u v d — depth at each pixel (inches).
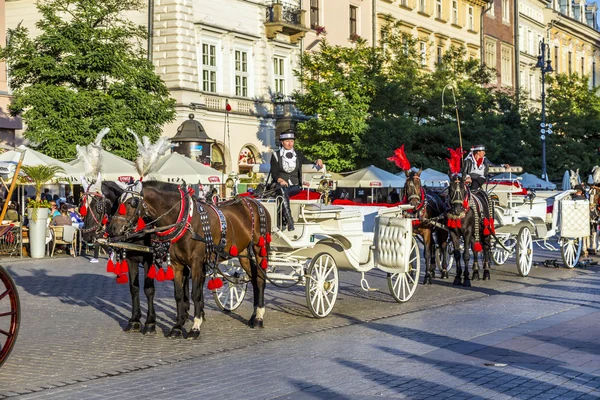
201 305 553.0
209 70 1772.9
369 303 712.4
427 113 1847.9
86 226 545.6
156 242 536.4
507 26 3154.5
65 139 1293.1
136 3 1425.9
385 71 1900.8
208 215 555.2
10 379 437.4
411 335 553.9
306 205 629.3
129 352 507.2
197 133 1524.4
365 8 2276.1
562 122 2357.3
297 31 1983.3
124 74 1342.3
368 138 1644.9
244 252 599.5
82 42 1321.4
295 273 666.2
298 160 650.2
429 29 2578.7
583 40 3951.8
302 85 1904.5
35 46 1343.5
